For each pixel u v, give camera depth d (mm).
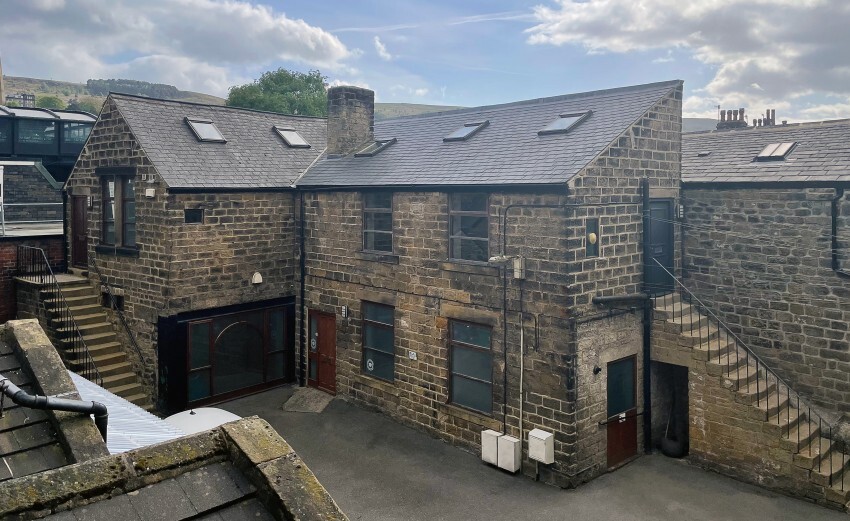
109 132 15719
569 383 11234
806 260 12719
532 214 11664
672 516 10320
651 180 13102
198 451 3762
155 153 14727
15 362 5457
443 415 13445
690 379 12234
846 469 11242
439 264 13312
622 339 12312
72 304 15719
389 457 12672
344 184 15086
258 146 17422
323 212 15938
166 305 14359
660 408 13250
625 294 12344
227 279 15336
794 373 12953
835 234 12273
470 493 11195
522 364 11914
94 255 16297
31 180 24484
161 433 6637
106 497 3395
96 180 16188
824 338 12508
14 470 4270
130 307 15328
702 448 12148
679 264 14508
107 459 3549
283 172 16797
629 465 12344
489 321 12461
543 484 11547
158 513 3363
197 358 14945
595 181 11680
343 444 13289
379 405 14883
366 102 17922
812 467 10727
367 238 15117
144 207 14758
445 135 16016
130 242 15547
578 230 11352
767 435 11227
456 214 13047
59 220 24688
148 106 16266
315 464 12328
